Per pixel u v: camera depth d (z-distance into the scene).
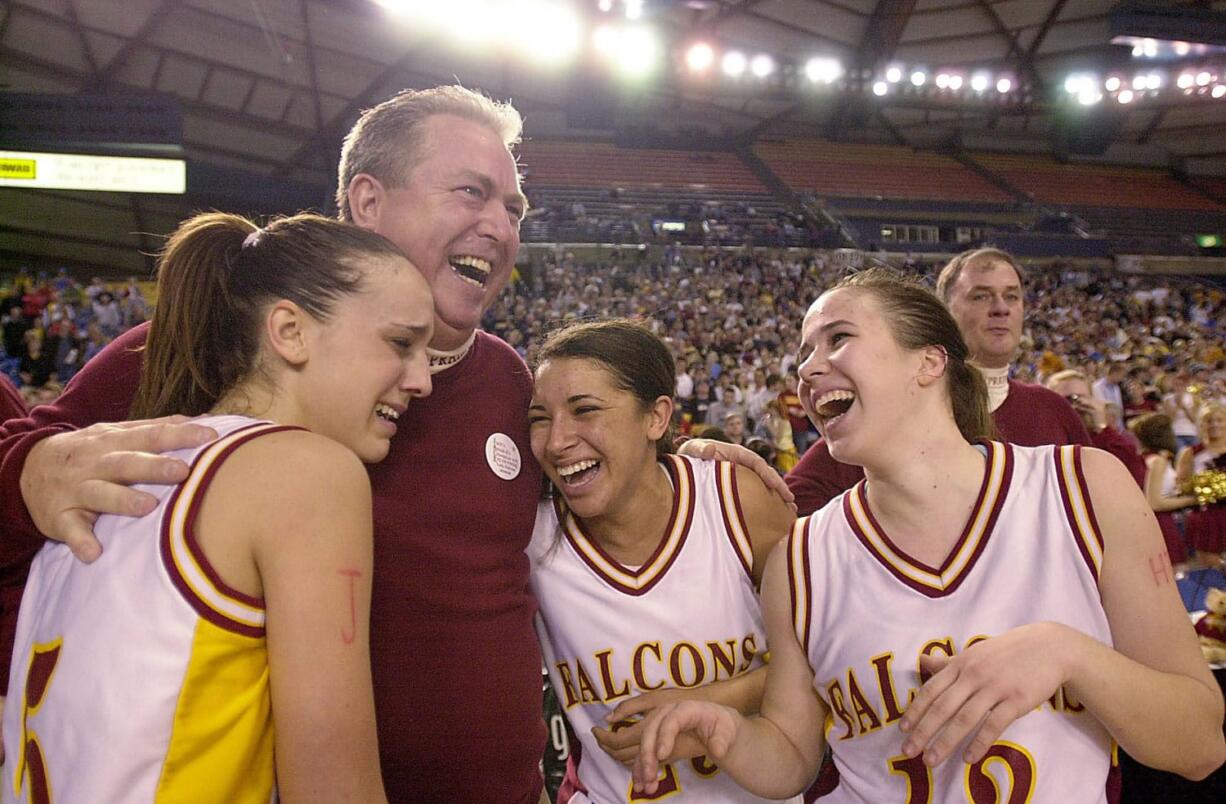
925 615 1.16
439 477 1.40
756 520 1.56
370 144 1.44
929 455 1.18
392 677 1.33
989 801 1.09
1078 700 1.04
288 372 1.00
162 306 1.09
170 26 14.58
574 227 18.53
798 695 1.29
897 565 1.19
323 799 0.83
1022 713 0.95
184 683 0.80
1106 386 8.83
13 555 1.06
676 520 1.53
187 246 1.09
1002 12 18.83
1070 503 1.12
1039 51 20.48
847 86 21.03
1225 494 3.90
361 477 0.91
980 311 2.29
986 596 1.13
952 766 1.12
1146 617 1.07
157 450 0.89
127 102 9.66
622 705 1.46
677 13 18.44
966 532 1.16
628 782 1.52
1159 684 1.01
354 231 1.04
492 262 1.47
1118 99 21.11
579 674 1.57
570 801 1.61
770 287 17.27
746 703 1.46
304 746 0.82
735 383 10.13
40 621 0.92
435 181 1.40
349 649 0.85
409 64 17.31
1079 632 1.01
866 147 25.91
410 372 1.04
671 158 23.80
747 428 9.17
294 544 0.84
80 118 9.62
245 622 0.83
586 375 1.40
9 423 1.27
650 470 1.51
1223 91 20.95
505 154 1.49
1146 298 18.58
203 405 1.06
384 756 1.34
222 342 1.03
